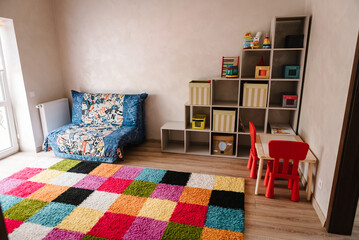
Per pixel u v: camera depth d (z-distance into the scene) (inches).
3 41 147.4
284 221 92.0
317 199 97.8
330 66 91.8
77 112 169.8
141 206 101.5
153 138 178.1
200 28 150.8
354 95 71.7
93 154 142.2
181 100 165.9
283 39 140.6
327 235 84.8
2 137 155.6
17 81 152.3
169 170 132.3
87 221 93.0
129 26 162.2
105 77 175.9
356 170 77.0
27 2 151.0
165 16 154.6
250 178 123.9
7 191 113.6
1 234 45.1
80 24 170.1
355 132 73.8
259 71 132.0
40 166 139.3
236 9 142.9
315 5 114.0
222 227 88.2
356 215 97.7
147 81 168.7
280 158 100.9
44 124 162.4
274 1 137.3
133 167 136.7
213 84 151.6
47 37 167.6
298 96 130.0
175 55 159.2
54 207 101.6
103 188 115.4
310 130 112.3
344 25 81.1
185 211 97.7
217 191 111.1
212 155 150.8
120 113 163.0
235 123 144.8
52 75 173.6
